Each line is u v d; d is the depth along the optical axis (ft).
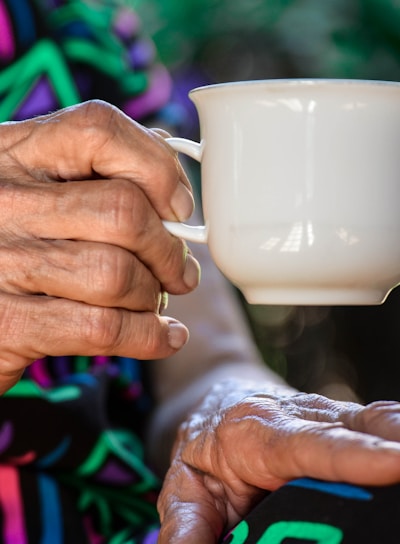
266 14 3.98
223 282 2.41
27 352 1.61
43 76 2.15
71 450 1.96
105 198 1.56
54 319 1.59
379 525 1.31
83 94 2.21
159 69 2.36
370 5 3.95
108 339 1.59
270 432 1.47
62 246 1.58
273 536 1.37
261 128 1.52
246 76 3.99
